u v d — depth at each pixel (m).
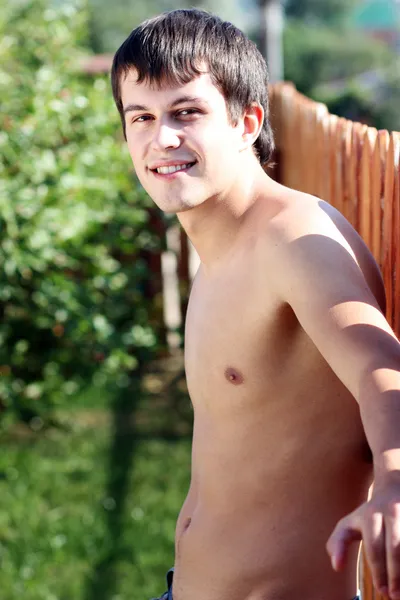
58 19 7.34
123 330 7.22
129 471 6.11
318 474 1.87
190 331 2.06
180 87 1.85
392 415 1.34
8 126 6.40
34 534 5.26
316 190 4.14
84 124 6.87
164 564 4.81
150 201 7.41
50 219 6.27
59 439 6.79
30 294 6.58
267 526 1.92
